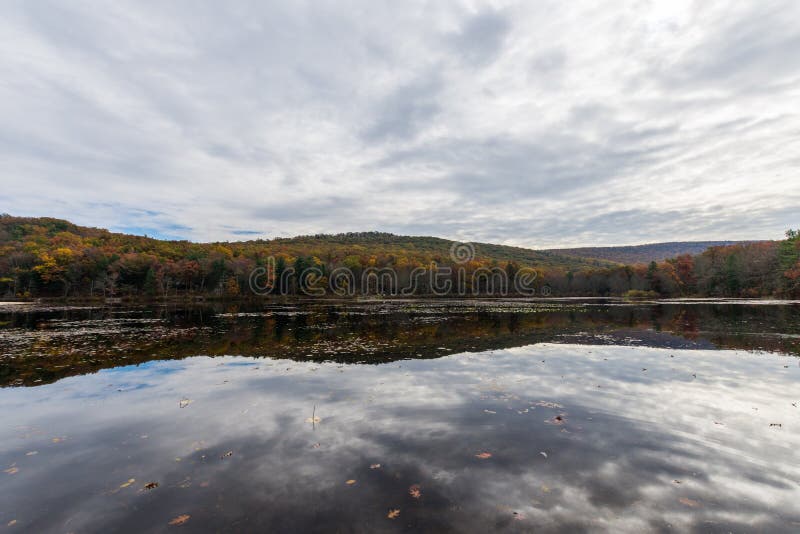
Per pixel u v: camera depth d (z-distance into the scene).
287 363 15.27
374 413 9.28
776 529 4.79
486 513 5.21
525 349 18.09
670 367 13.75
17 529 4.99
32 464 6.82
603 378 12.36
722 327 25.58
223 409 9.69
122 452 7.28
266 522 5.05
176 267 92.12
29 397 10.88
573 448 7.23
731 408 9.30
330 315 40.75
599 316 36.38
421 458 6.88
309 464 6.70
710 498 5.51
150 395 10.97
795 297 72.12
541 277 126.44
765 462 6.57
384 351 17.86
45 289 85.75
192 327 28.59
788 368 13.35
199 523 5.05
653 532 4.77
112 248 104.88
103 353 17.61
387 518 5.11
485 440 7.63
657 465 6.52
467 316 38.06
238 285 95.75
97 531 4.92
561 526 4.91
